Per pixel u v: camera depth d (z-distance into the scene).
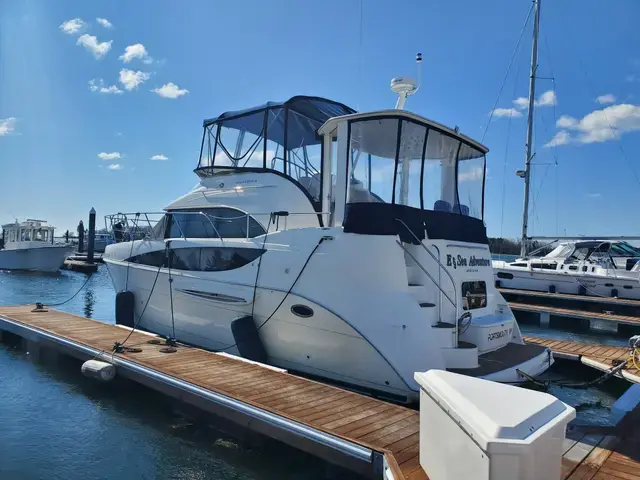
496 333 7.53
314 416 5.26
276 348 7.46
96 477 5.20
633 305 17.33
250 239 7.87
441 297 7.13
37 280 29.05
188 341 8.87
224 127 9.41
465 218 8.01
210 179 9.41
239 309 7.85
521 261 21.83
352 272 6.59
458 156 8.07
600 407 7.57
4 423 6.52
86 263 36.94
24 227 35.12
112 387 7.86
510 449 2.82
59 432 6.26
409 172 7.22
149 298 9.65
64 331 9.57
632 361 8.12
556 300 19.31
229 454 5.70
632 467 4.42
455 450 3.34
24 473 5.25
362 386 6.53
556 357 9.25
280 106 8.42
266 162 8.55
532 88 22.52
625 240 20.28
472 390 3.51
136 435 6.18
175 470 5.36
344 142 7.14
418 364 6.17
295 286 7.05
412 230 6.97
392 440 4.70
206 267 8.46
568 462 4.52
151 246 9.66
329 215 7.82
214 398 5.82
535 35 22.39
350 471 5.03
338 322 6.60
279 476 5.26
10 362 9.35
